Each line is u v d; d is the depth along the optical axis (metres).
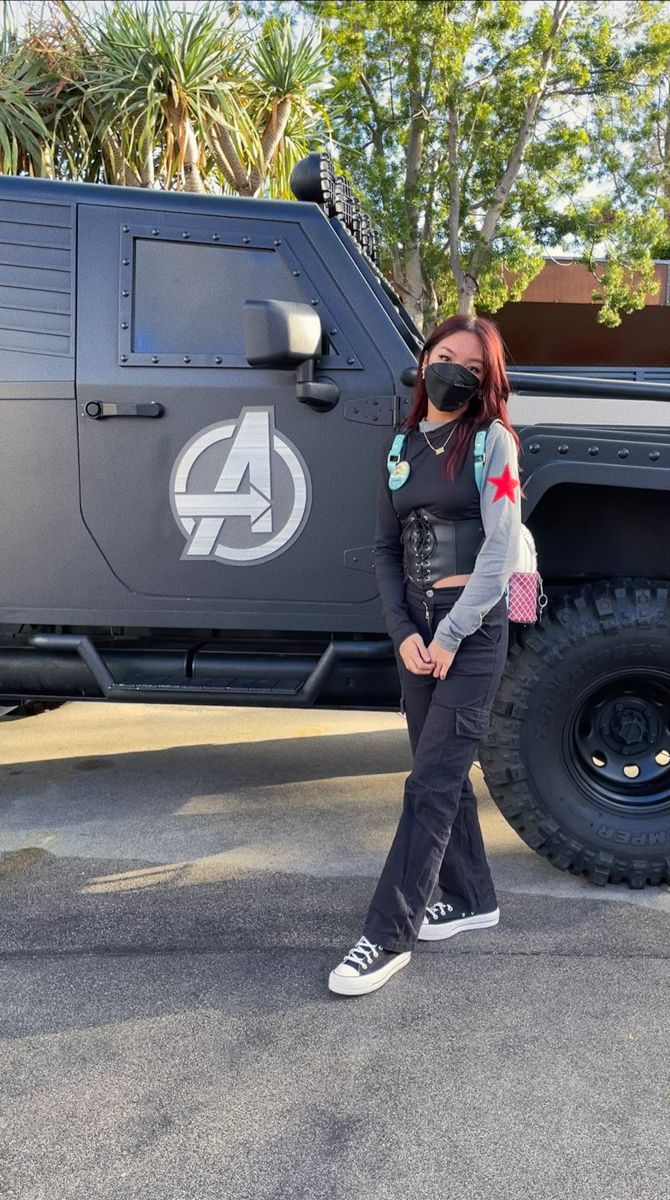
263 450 2.79
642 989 2.33
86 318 2.83
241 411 2.79
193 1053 2.09
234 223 2.81
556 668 2.64
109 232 2.84
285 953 2.52
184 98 7.02
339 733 4.47
